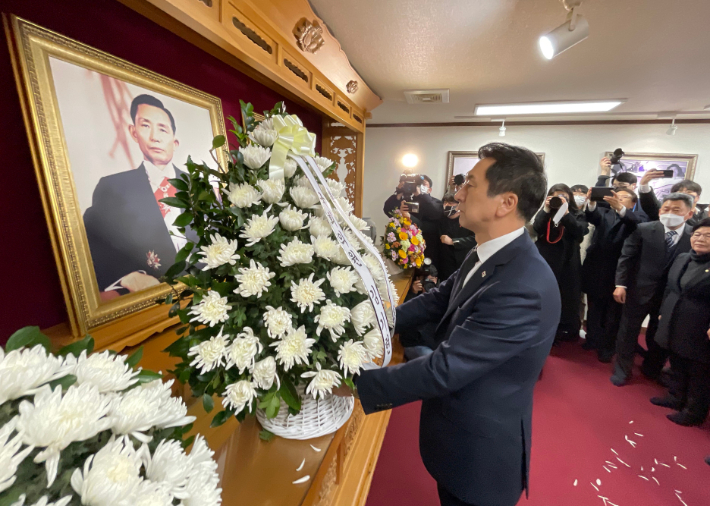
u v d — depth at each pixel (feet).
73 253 2.19
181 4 2.38
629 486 5.06
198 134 3.26
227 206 2.13
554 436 6.10
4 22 1.82
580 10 3.99
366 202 13.91
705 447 5.88
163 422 1.20
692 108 9.17
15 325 2.21
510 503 3.09
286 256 1.85
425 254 9.39
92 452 1.00
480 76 6.57
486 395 2.93
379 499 4.62
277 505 1.91
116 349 2.42
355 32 4.65
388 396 2.54
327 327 1.94
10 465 0.77
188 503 1.07
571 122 11.60
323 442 2.40
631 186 8.31
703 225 6.08
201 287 1.93
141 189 2.68
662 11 3.97
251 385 1.82
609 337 8.65
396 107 9.75
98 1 2.41
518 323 2.59
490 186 2.86
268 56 3.58
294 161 2.21
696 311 6.16
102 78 2.35
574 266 8.75
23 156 2.15
